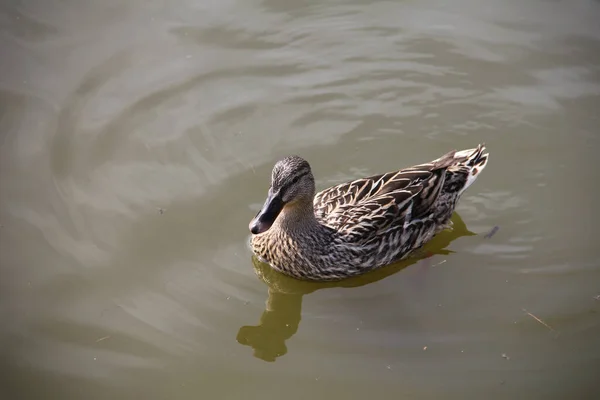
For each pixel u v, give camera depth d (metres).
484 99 12.11
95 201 10.55
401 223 10.03
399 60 12.72
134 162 11.12
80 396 8.42
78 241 10.05
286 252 9.84
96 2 13.41
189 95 12.12
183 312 9.31
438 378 8.63
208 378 8.68
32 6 13.28
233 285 9.68
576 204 10.76
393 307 9.57
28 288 9.48
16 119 11.54
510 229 10.50
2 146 11.14
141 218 10.38
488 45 12.83
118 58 12.53
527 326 9.21
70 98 11.90
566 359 8.82
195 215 10.48
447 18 13.33
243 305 9.45
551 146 11.48
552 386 8.53
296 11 13.39
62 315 9.22
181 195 10.71
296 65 12.67
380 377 8.66
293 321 9.44
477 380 8.61
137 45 12.77
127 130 11.55
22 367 8.65
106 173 10.95
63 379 8.57
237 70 12.54
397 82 12.42
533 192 10.95
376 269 10.15
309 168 9.51
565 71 12.38
